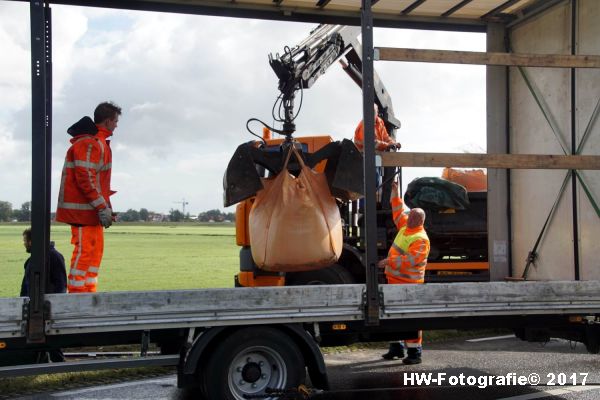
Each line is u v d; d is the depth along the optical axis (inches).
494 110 296.4
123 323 176.1
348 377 258.4
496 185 298.2
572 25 257.8
